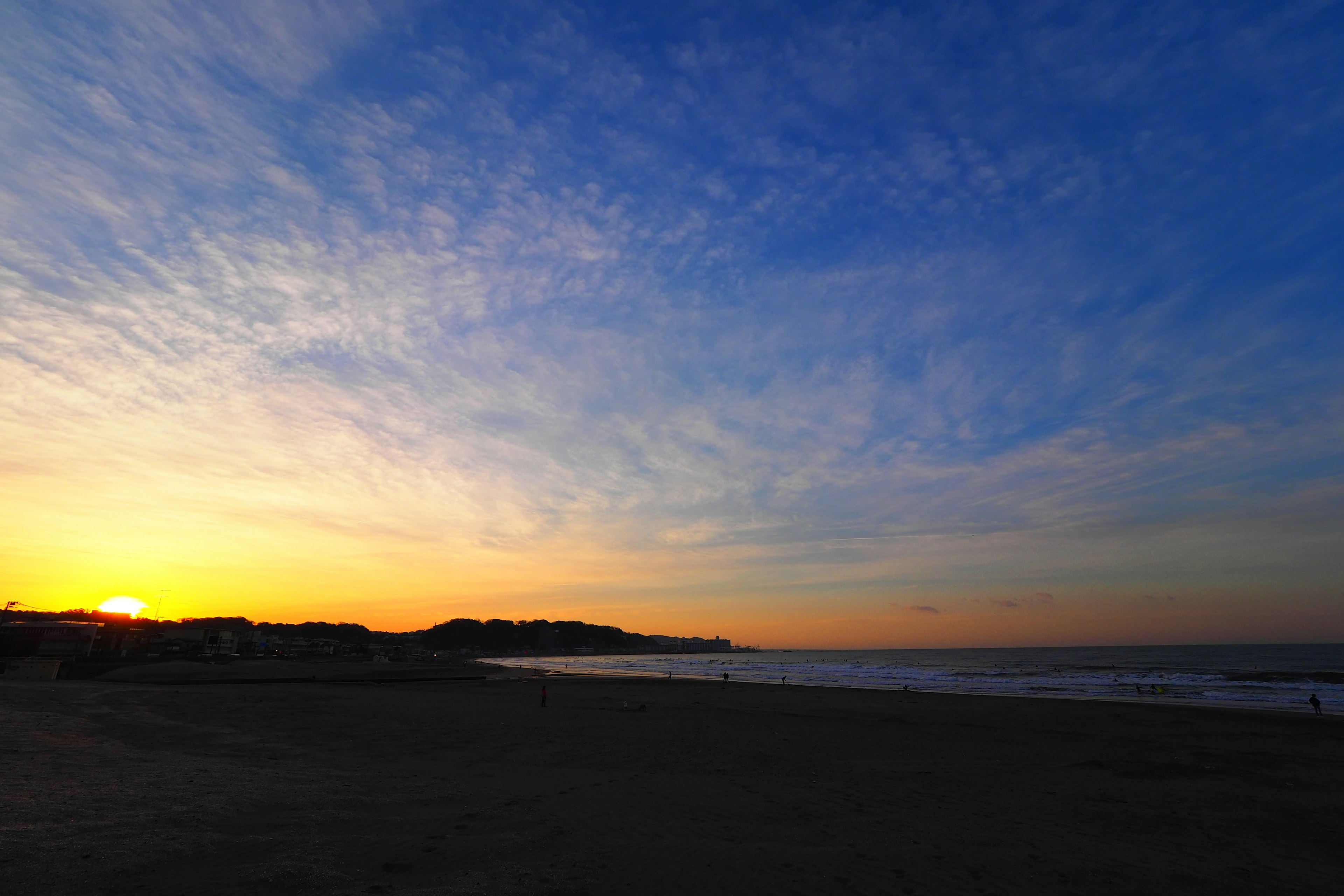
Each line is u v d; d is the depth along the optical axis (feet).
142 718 75.25
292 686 153.07
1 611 290.97
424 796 35.65
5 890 18.24
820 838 29.66
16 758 40.57
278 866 21.84
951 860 26.50
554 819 31.19
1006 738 73.51
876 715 100.94
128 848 22.68
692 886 22.07
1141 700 136.26
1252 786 46.70
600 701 123.75
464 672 290.97
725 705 116.98
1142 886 24.22
